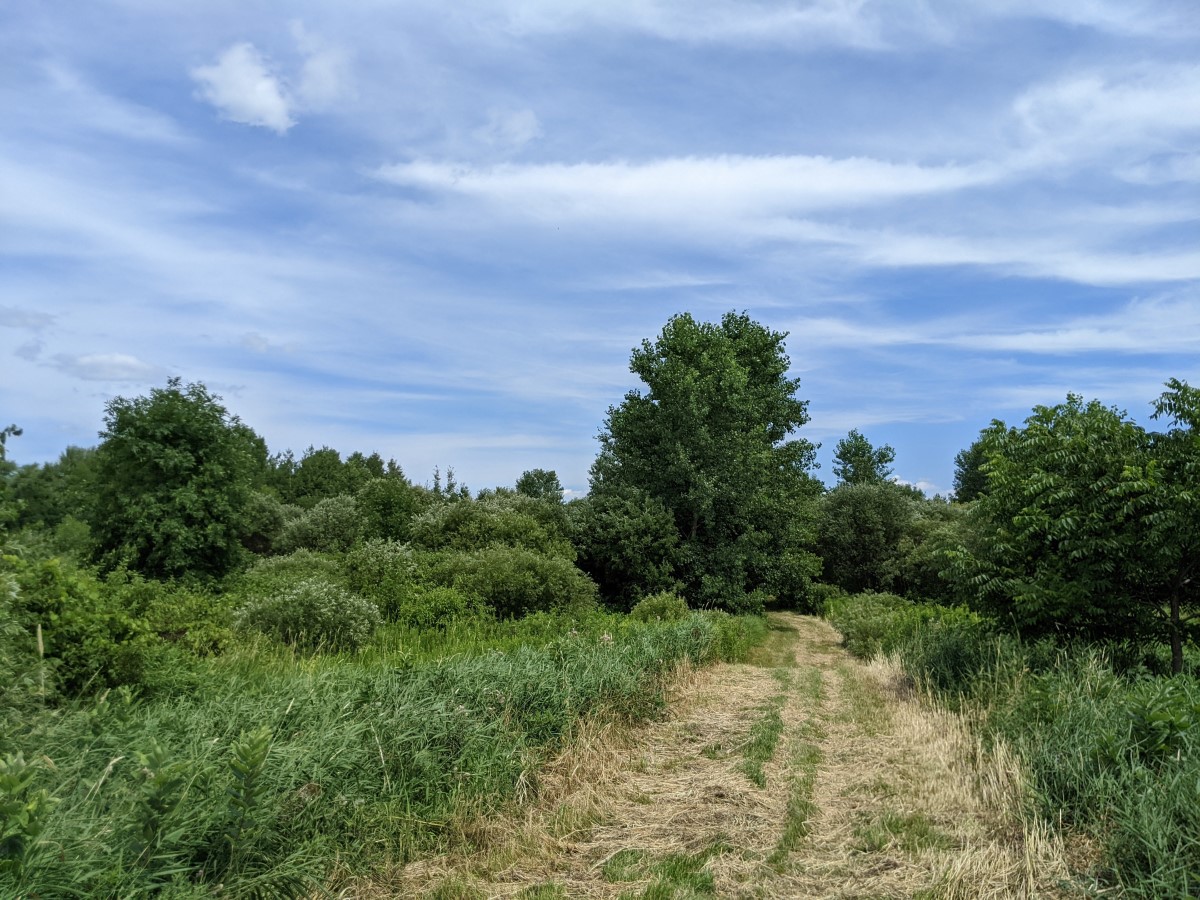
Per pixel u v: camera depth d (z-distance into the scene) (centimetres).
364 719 530
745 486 2925
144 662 601
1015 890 427
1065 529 949
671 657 1145
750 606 2914
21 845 281
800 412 3609
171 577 1967
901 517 4203
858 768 716
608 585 3030
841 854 498
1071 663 898
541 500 3042
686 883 454
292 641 1070
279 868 375
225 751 429
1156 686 638
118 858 315
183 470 2067
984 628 1102
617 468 3206
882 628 1812
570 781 616
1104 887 420
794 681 1295
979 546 1380
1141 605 962
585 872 476
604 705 775
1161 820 427
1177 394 929
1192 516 871
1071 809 514
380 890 429
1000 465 1112
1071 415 1066
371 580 1756
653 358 3170
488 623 1479
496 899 430
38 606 589
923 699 1015
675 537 2855
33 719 438
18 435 741
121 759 395
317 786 442
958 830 522
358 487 5284
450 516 2592
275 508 3809
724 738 823
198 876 353
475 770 555
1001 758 607
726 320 3606
